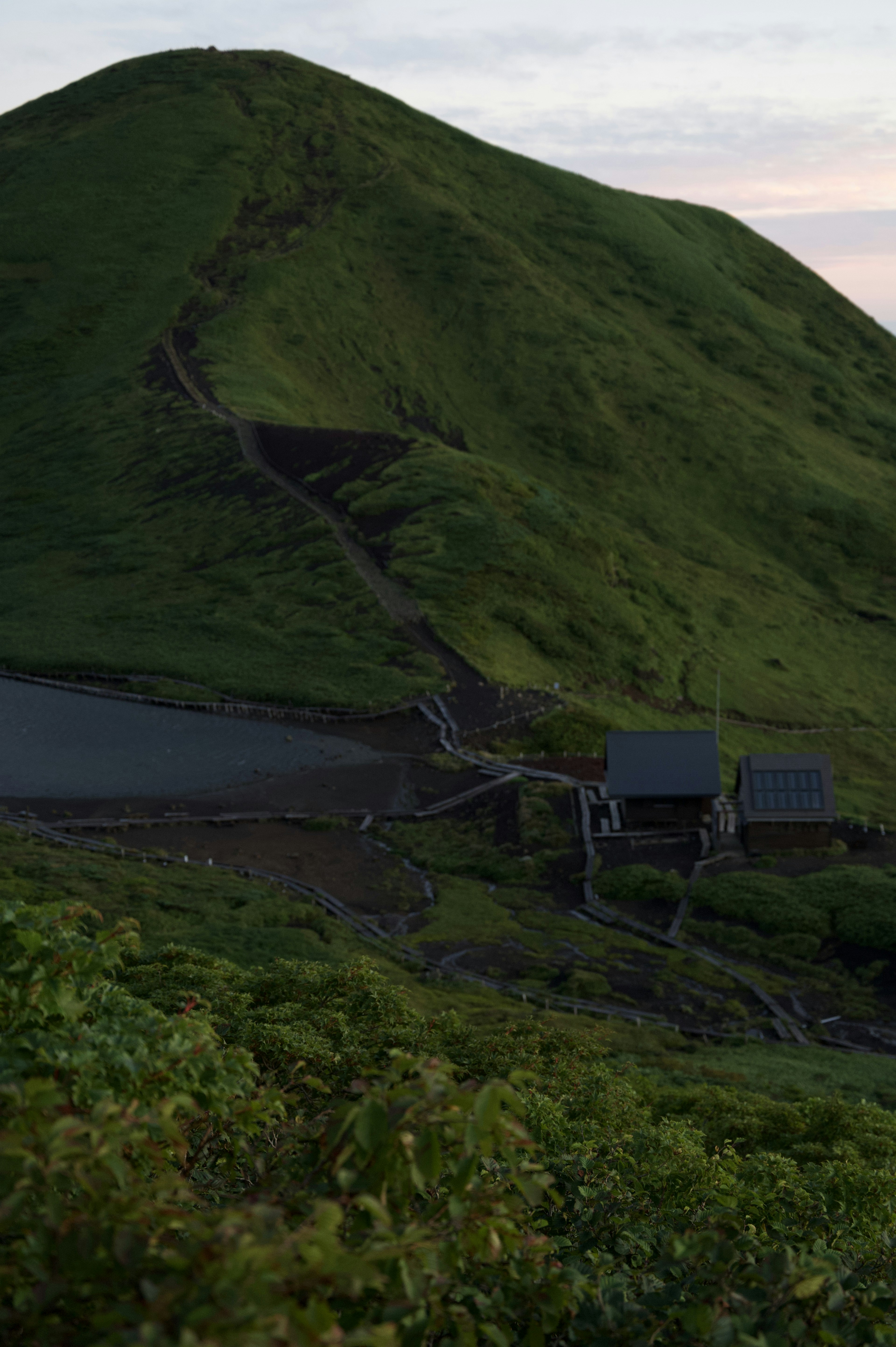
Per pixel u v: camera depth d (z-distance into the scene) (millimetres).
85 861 60656
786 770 65062
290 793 80312
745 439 191875
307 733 94000
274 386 180625
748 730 112750
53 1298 3254
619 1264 6547
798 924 54250
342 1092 12062
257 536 134000
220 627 115812
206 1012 14312
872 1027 44469
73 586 131250
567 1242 6891
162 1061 4848
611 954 52344
